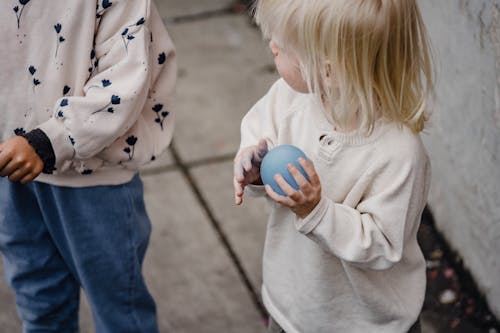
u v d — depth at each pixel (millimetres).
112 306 2387
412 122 1759
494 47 2490
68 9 1985
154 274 3104
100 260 2289
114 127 2010
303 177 1692
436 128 2984
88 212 2217
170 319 2916
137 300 2416
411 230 1846
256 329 2869
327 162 1810
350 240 1765
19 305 2447
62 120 2008
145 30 2023
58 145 2012
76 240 2250
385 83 1704
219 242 3244
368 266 1811
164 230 3311
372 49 1653
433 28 2883
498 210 2643
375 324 2000
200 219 3361
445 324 2828
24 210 2268
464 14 2648
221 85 4191
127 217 2270
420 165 1755
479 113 2652
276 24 1689
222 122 3926
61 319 2480
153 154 2213
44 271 2377
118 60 2033
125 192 2242
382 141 1750
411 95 1762
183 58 4406
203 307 2961
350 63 1657
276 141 1963
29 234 2303
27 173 1993
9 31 2000
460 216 2938
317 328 2051
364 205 1787
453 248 3049
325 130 1823
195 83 4207
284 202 1727
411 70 1735
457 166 2883
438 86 2906
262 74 4266
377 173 1761
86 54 2027
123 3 1996
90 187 2186
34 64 2033
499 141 2551
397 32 1665
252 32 4594
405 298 1981
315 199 1720
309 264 1955
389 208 1752
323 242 1771
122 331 2430
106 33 2025
